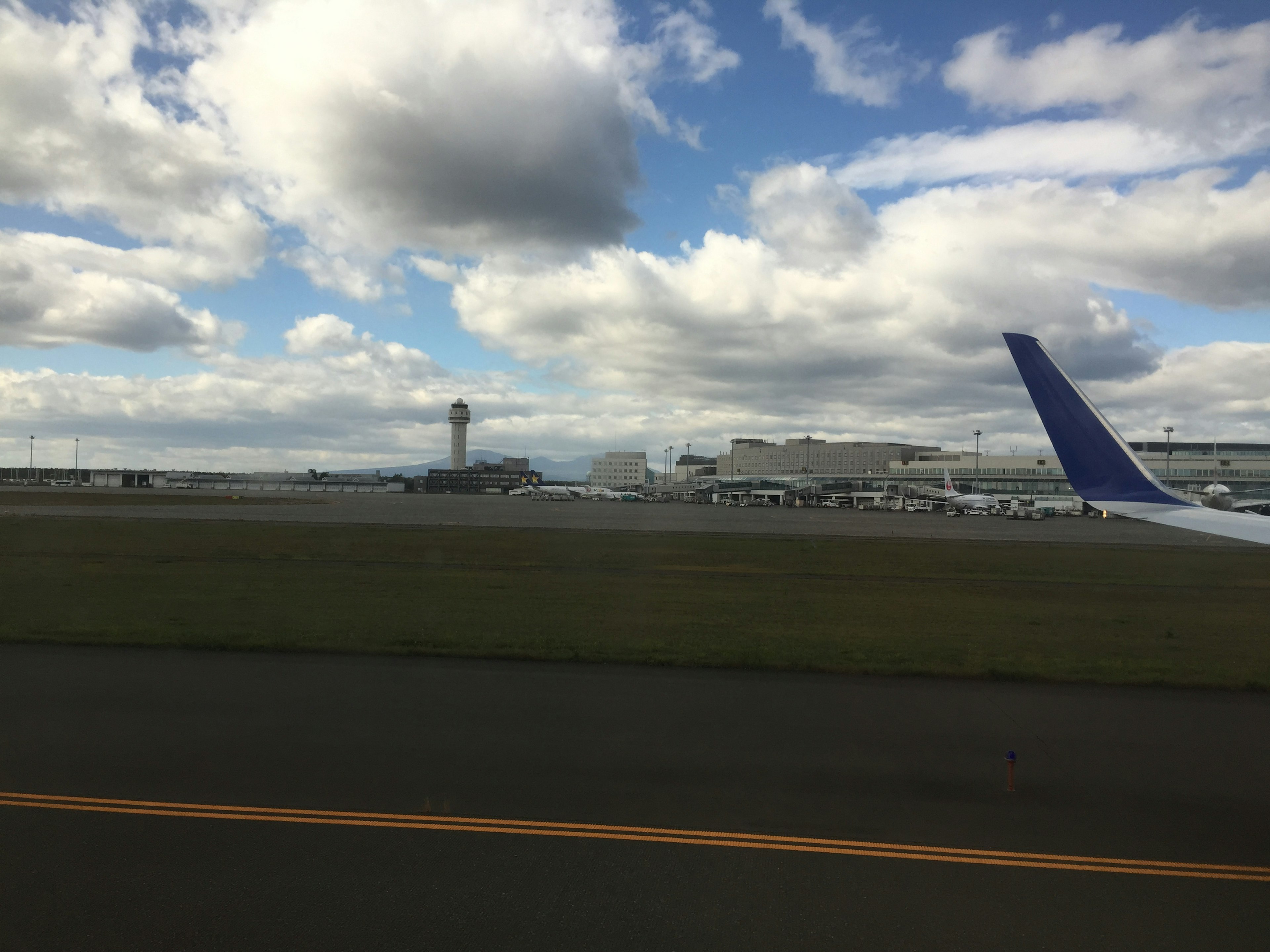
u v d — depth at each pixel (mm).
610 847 7594
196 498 132250
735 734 11391
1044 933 6172
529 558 39469
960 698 13758
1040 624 22547
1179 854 7664
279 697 13016
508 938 5980
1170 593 30672
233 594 25031
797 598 27156
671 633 19734
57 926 6074
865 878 7059
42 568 31391
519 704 12867
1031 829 8219
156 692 13258
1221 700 13930
